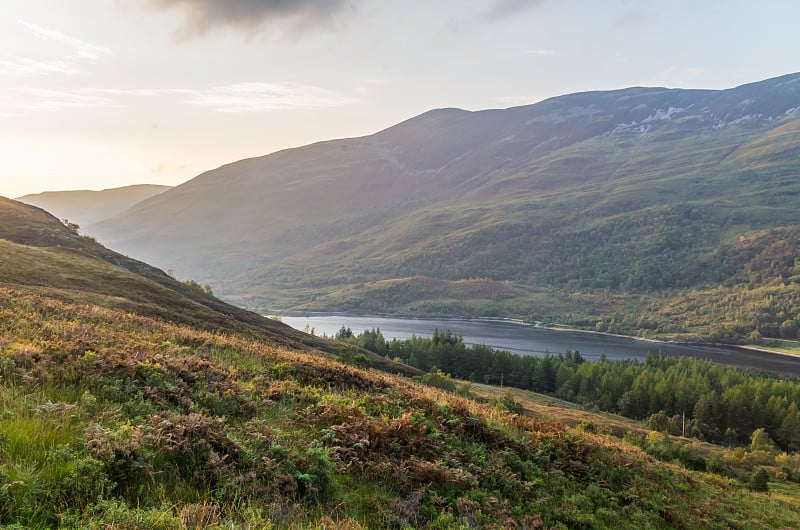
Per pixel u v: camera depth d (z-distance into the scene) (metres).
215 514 7.09
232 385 13.80
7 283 42.03
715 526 17.05
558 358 169.50
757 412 112.62
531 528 10.95
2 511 6.04
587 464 17.22
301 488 9.16
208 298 94.25
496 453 14.73
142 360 13.55
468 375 154.38
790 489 45.31
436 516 9.85
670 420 107.88
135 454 7.96
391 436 12.71
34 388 10.03
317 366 20.14
